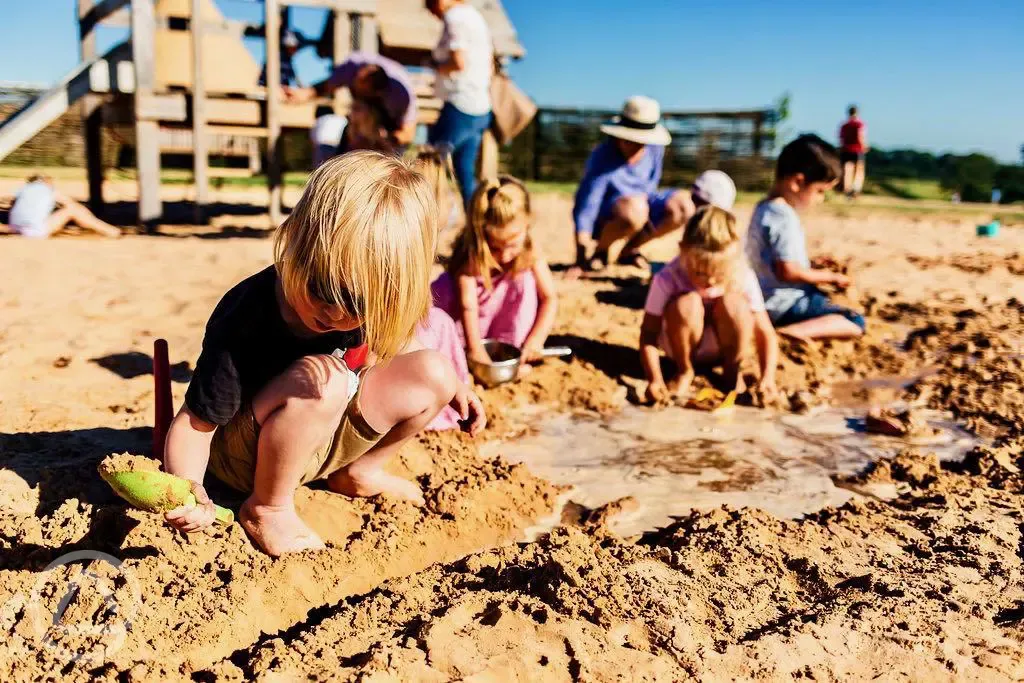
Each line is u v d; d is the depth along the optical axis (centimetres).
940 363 439
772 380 389
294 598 206
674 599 205
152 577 203
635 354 437
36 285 523
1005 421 352
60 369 362
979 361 429
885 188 1981
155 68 796
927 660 183
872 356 446
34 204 730
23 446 275
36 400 321
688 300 375
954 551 234
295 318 207
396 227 184
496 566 219
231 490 250
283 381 208
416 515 245
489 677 174
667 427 347
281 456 212
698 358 410
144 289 525
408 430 237
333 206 181
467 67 661
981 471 300
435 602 203
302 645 183
